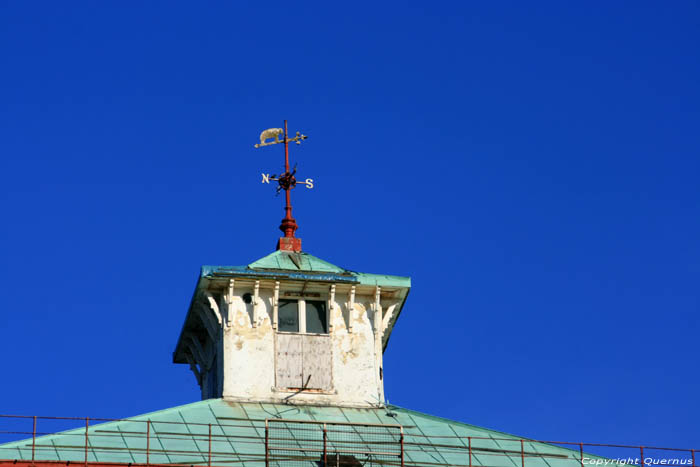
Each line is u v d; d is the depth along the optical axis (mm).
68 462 104312
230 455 110250
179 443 110625
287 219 130625
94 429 109562
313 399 121375
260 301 124188
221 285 124250
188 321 129500
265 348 122625
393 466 112125
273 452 111625
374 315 125688
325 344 123812
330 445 113625
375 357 124250
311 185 132750
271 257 126875
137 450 108500
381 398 122625
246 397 120500
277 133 133250
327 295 125375
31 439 107250
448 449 115188
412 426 118188
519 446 116688
